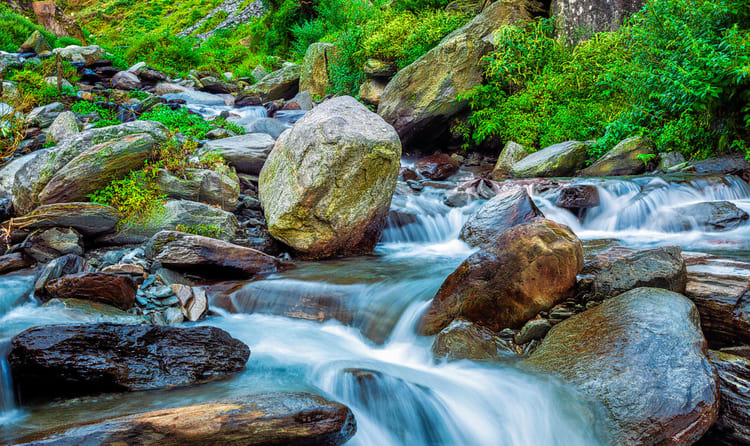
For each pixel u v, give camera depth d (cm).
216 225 658
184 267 548
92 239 629
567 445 302
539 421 314
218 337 386
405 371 375
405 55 1415
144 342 358
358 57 1586
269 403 287
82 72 1789
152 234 635
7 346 355
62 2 5303
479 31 1258
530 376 344
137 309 467
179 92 1842
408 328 447
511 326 423
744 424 298
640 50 949
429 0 1580
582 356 341
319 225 602
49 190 622
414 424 328
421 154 1295
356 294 500
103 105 1311
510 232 447
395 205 818
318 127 576
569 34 1253
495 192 832
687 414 286
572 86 1128
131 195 642
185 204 651
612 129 982
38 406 320
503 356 389
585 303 426
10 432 278
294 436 277
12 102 1138
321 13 2517
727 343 380
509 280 422
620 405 296
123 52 2498
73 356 332
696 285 411
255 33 2972
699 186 759
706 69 806
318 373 369
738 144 831
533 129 1121
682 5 855
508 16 1251
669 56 892
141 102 1403
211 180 717
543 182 827
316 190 578
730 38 763
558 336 376
